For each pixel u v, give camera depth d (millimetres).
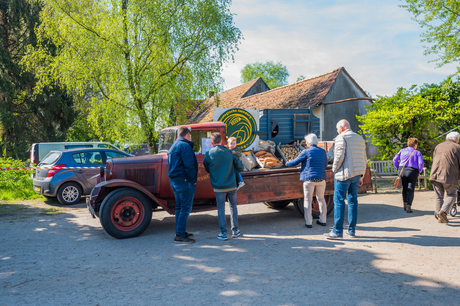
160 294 3117
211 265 3949
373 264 3865
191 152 5125
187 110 13766
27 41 24438
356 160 4992
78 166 9125
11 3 24000
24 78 24266
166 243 5012
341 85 14273
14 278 3574
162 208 6188
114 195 5242
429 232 5281
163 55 12148
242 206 8578
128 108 12633
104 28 12000
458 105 9906
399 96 11242
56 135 26125
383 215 6711
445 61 12297
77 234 5641
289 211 7719
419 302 2869
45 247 4820
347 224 6051
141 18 12414
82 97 24125
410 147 6762
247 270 3748
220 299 2992
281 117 7844
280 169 6344
